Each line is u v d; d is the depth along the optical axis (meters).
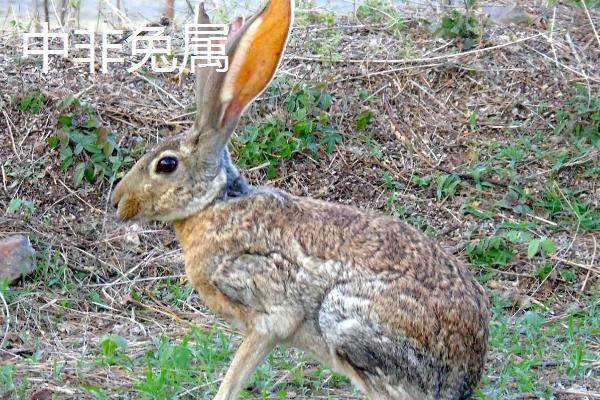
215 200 7.08
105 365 8.34
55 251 9.95
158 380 7.84
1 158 10.66
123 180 7.20
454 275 6.86
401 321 6.63
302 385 8.06
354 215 6.99
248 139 10.88
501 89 11.72
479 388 7.92
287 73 11.59
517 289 9.73
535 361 8.41
